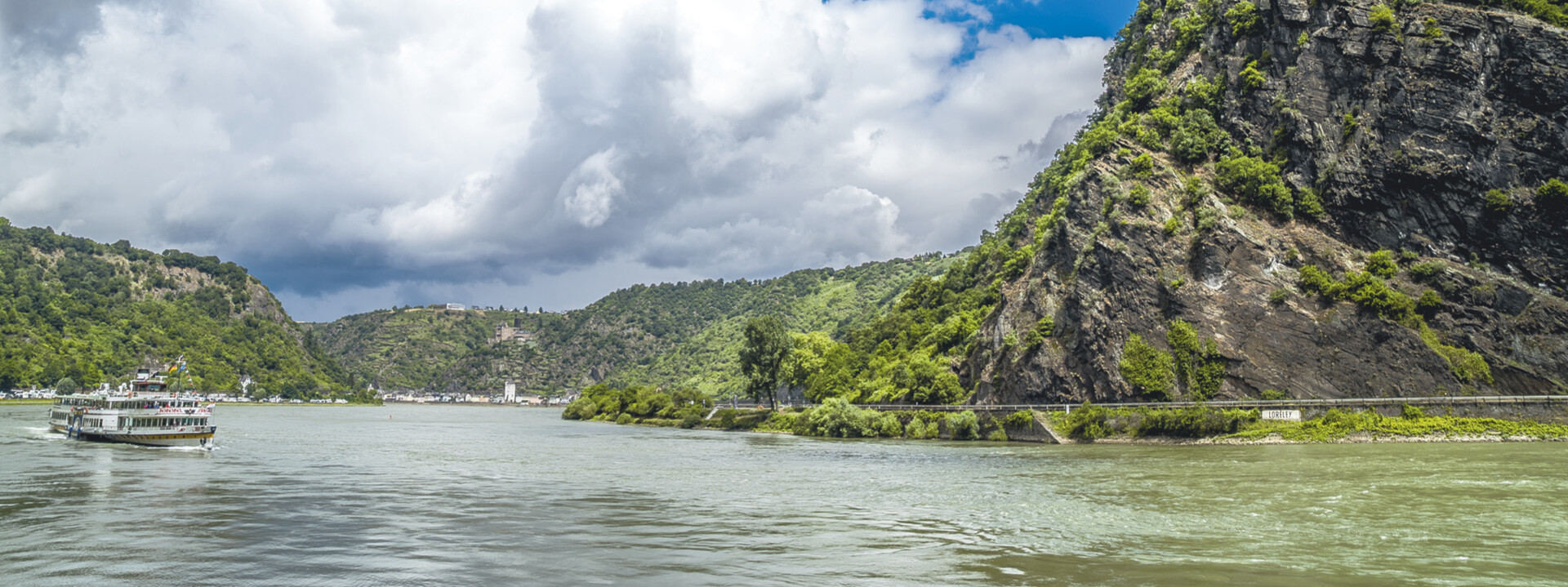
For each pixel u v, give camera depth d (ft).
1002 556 125.18
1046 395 371.15
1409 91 356.18
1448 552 120.57
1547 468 203.31
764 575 114.83
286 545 133.90
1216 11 453.58
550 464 276.62
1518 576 107.65
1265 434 299.58
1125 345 349.41
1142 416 328.70
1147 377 338.34
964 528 148.25
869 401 484.74
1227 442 302.45
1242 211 364.99
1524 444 260.42
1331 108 375.45
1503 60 349.00
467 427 569.23
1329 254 346.13
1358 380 313.12
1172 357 339.36
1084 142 535.19
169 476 225.97
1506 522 140.87
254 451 321.11
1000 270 547.08
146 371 369.91
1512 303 317.42
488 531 147.74
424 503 181.37
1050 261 412.98
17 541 136.15
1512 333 312.91
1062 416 356.38
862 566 119.75
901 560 123.13
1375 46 368.68
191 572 115.65
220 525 151.84
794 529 149.18
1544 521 141.28
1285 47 400.47
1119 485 199.00
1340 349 319.47
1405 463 218.59
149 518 159.02
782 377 574.15
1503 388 302.66
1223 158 387.34
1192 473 216.54
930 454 304.09
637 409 654.53
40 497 184.14
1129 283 356.59
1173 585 106.73
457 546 133.90
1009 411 377.30
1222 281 344.90
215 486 206.90
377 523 154.71
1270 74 403.13
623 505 178.81
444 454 317.22
